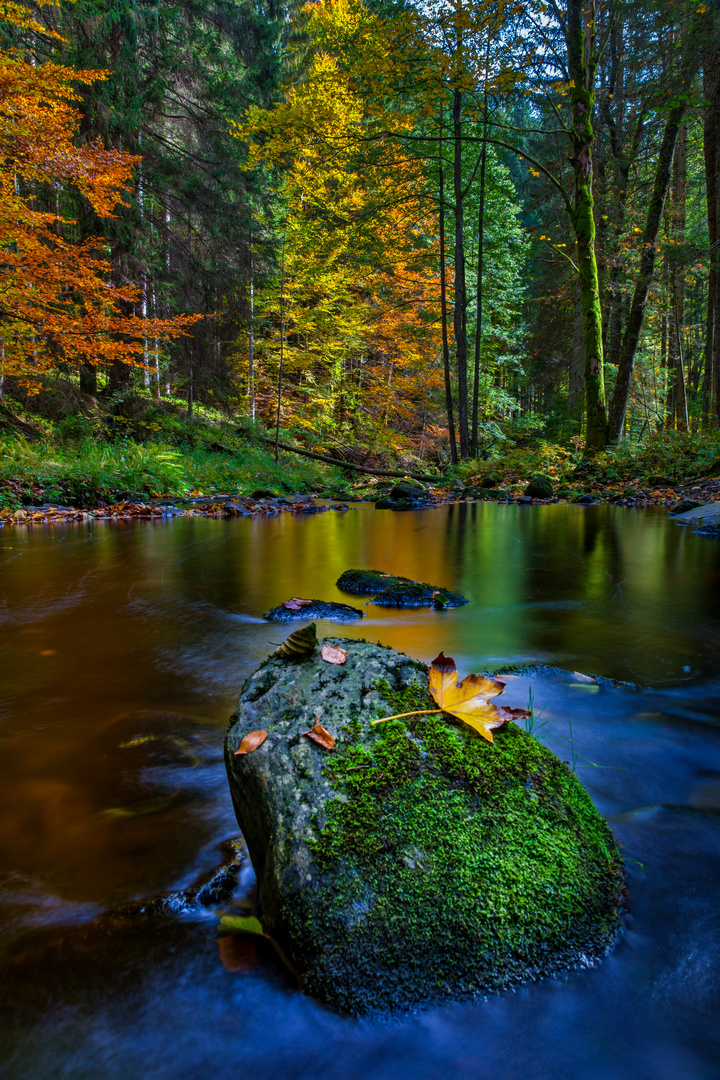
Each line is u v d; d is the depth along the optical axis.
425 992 0.89
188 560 4.81
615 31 15.35
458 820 1.08
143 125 14.58
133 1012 0.86
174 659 2.39
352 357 24.02
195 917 1.04
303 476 15.92
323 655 1.45
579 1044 0.81
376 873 0.99
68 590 3.70
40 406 13.98
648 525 7.28
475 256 20.28
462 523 7.66
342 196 18.19
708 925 1.01
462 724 1.27
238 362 21.25
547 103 14.69
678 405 19.44
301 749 1.18
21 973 0.92
